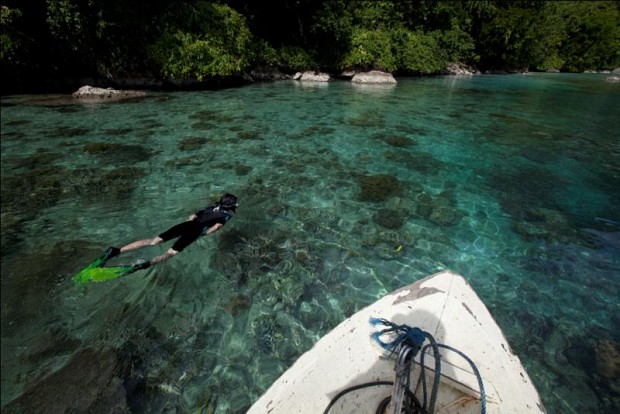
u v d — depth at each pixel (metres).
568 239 6.48
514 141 12.35
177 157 9.73
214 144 10.93
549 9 46.31
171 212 6.96
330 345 3.26
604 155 11.05
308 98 19.28
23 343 3.98
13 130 11.34
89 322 4.33
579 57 55.31
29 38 16.59
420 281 4.04
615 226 6.94
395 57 31.70
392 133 12.86
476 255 5.98
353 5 31.86
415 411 2.53
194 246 5.94
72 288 4.84
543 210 7.55
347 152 10.72
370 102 18.70
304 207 7.39
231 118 14.12
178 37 19.70
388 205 7.59
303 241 6.23
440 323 3.43
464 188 8.53
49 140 10.55
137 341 4.11
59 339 4.07
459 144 11.88
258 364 3.90
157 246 5.89
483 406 2.56
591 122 15.45
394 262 5.75
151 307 4.63
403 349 2.04
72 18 17.03
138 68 19.83
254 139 11.58
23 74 17.22
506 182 8.93
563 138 12.87
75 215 6.72
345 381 2.92
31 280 4.91
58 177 8.20
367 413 2.68
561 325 4.57
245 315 4.57
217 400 3.49
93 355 3.89
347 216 7.10
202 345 4.11
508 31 40.53
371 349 3.18
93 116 13.47
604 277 5.47
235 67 21.84
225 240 6.15
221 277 5.25
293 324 4.47
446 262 5.78
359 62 29.64
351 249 6.05
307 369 3.05
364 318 3.54
